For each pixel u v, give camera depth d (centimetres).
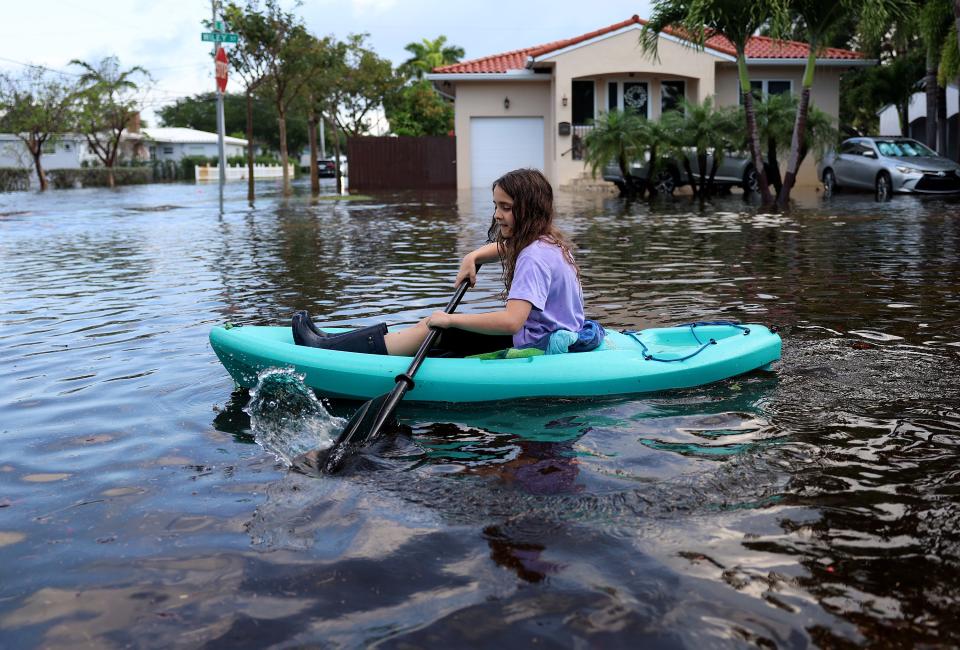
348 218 1522
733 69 2392
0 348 501
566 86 2347
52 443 324
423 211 1659
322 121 4947
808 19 1595
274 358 378
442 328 376
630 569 213
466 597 202
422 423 340
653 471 281
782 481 270
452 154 2839
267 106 7362
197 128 7906
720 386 383
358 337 396
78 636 190
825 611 192
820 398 361
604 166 2031
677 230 1160
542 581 208
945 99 2373
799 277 713
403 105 4334
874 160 1725
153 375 425
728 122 1872
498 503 257
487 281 732
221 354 393
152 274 831
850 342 463
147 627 193
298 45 2202
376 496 265
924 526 235
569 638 184
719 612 192
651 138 1928
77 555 229
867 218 1263
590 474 279
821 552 220
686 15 1700
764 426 326
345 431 319
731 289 660
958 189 1669
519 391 365
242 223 1473
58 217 1752
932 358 424
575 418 342
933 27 1941
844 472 277
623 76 2397
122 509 259
